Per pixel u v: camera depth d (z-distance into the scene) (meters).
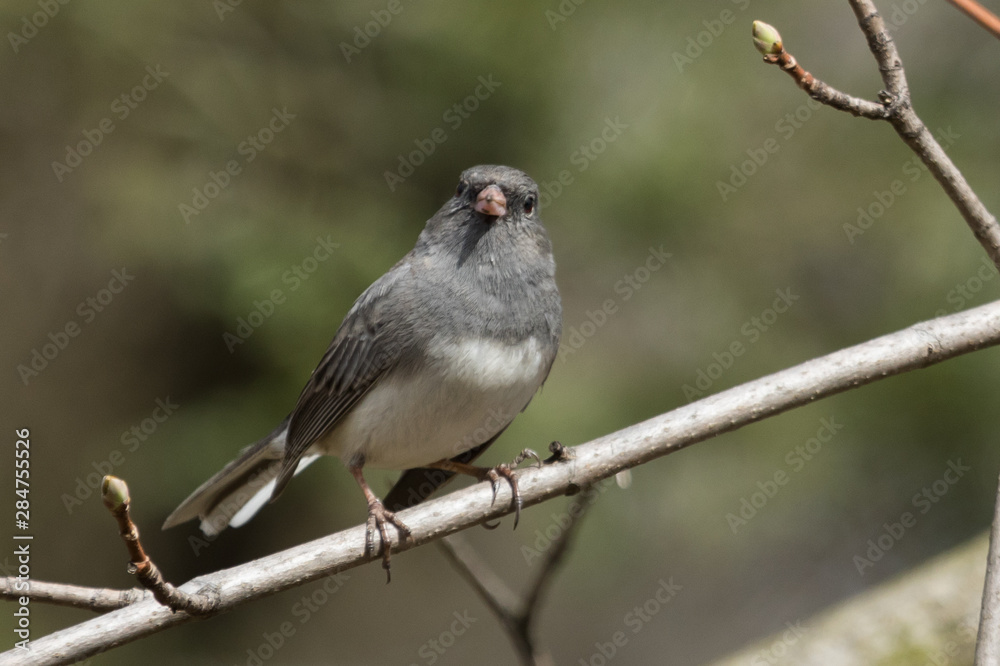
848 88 12.34
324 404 7.52
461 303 7.10
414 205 11.80
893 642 7.04
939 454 11.28
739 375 11.41
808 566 13.39
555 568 6.58
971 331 5.97
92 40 12.08
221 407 11.62
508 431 10.80
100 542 13.32
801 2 12.80
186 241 11.60
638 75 11.80
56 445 13.48
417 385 7.11
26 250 13.55
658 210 11.53
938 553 11.77
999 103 12.08
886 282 11.77
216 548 13.42
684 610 13.94
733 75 11.85
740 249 11.88
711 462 11.66
